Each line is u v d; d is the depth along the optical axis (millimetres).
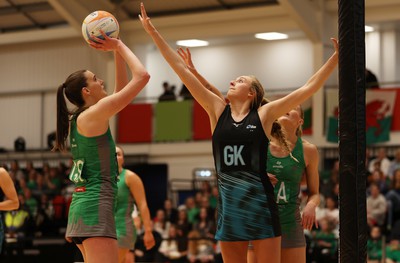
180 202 24875
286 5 23422
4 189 9727
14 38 30250
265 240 6184
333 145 24594
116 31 6355
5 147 31156
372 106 24156
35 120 30797
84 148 6164
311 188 7785
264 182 6195
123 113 27766
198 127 26625
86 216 6082
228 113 6348
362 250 6391
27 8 28438
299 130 7656
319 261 17031
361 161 6480
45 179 25922
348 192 6426
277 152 7457
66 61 30422
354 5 6512
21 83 31156
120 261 10680
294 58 28781
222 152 6254
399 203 19609
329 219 18609
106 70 29594
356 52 6504
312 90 6395
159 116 27234
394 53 27094
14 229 21406
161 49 6473
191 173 26703
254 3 26453
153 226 20500
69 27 29125
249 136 6172
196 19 27031
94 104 6379
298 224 7559
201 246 19062
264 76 29156
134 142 27547
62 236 22297
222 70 29656
